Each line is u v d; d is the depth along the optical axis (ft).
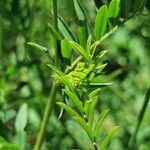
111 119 1.95
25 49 1.79
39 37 1.70
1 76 1.82
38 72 1.82
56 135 1.81
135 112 2.04
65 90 0.95
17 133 1.30
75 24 1.28
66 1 1.29
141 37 2.27
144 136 1.91
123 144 1.94
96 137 0.97
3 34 1.82
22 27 1.78
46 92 1.80
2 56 1.84
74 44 0.95
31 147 1.66
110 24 1.03
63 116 1.77
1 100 1.73
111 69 2.07
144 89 2.13
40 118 1.75
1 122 1.41
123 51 2.21
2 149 1.02
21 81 1.82
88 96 0.97
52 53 1.20
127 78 2.16
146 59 2.23
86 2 1.37
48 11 1.66
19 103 1.72
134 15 1.05
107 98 2.04
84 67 0.97
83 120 0.94
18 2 1.77
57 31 1.02
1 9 1.79
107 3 1.08
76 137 1.82
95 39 1.01
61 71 1.00
